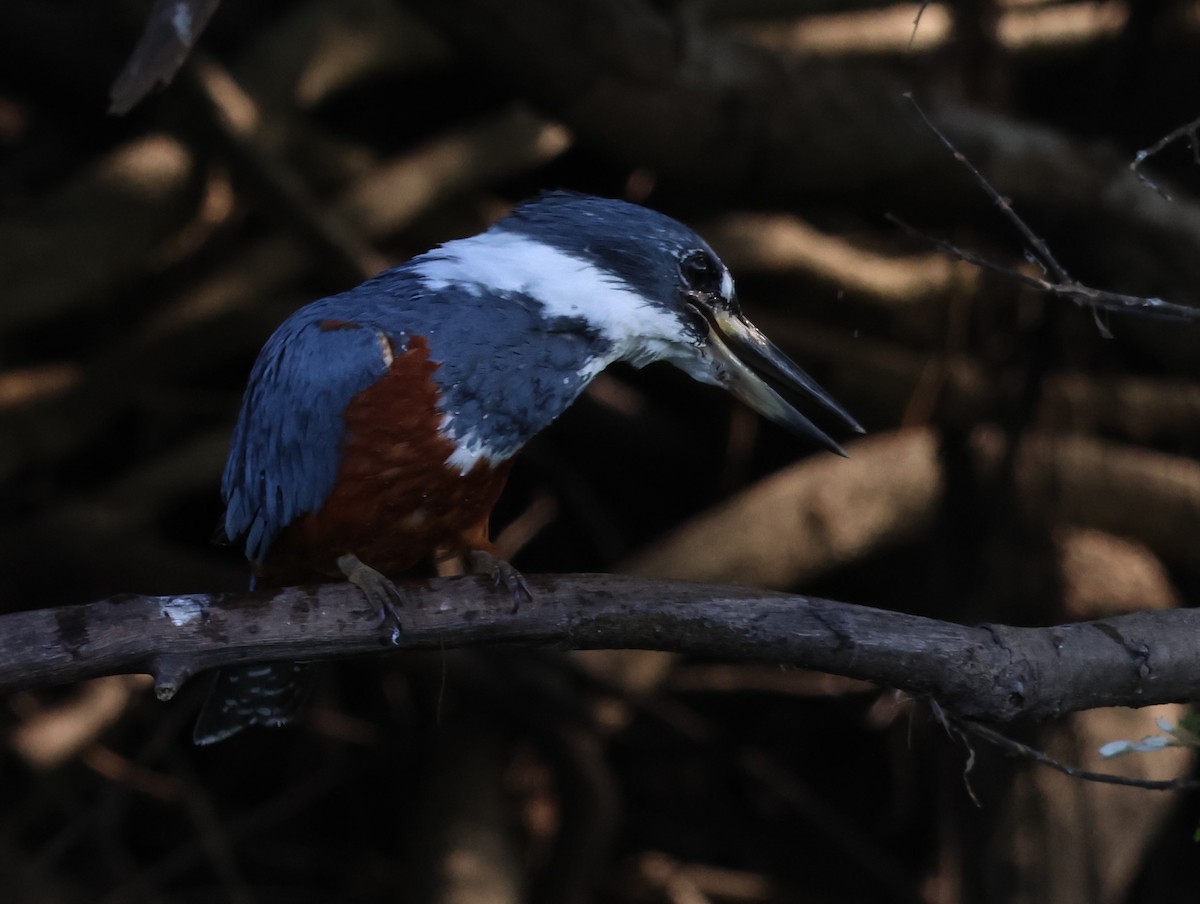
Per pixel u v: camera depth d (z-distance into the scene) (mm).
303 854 12094
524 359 5148
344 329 5062
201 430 12492
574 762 10680
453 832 10531
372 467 5004
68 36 12438
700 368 5570
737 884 12094
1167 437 11930
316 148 12586
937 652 4211
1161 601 10992
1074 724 9906
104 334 12188
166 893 11820
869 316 12273
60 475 12305
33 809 10602
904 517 11328
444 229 12719
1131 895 11484
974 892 9625
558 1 8273
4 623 3932
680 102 8609
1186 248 9297
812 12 13250
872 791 12531
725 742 12484
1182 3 9664
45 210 11648
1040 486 9391
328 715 11883
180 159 12000
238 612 4156
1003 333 9375
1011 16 12070
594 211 5422
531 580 4414
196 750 12211
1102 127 9992
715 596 4312
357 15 12930
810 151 8820
